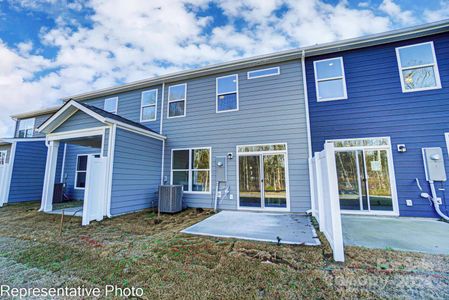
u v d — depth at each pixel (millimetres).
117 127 6258
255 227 4715
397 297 2021
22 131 12297
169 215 6238
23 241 3814
